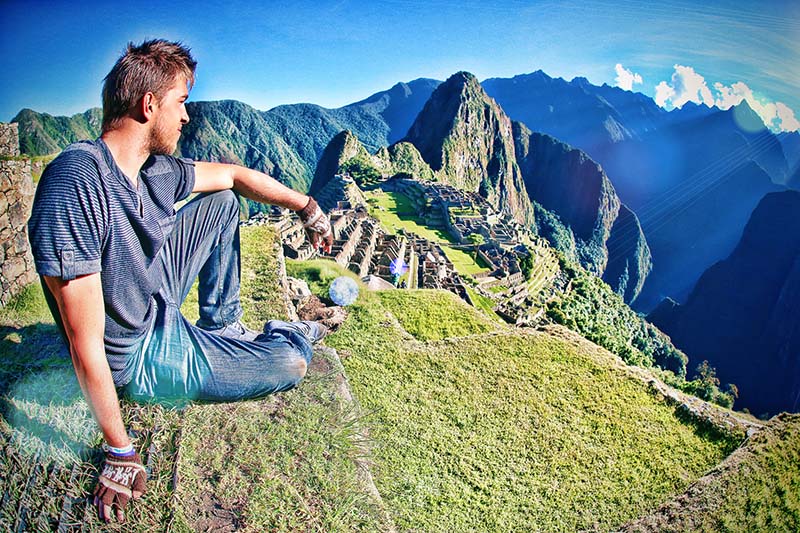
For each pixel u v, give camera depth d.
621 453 6.11
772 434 6.18
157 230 2.26
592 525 5.03
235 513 3.07
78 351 1.98
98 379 2.03
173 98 2.18
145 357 2.50
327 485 3.46
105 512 2.27
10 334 3.98
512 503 5.08
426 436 5.73
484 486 5.20
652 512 5.07
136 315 2.29
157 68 2.09
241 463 3.42
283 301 6.89
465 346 7.81
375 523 3.38
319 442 3.78
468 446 5.73
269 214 37.69
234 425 3.70
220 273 3.05
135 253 2.16
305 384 4.39
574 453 5.97
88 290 1.95
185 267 2.74
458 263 59.41
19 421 2.95
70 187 1.90
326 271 11.72
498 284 55.81
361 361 6.94
